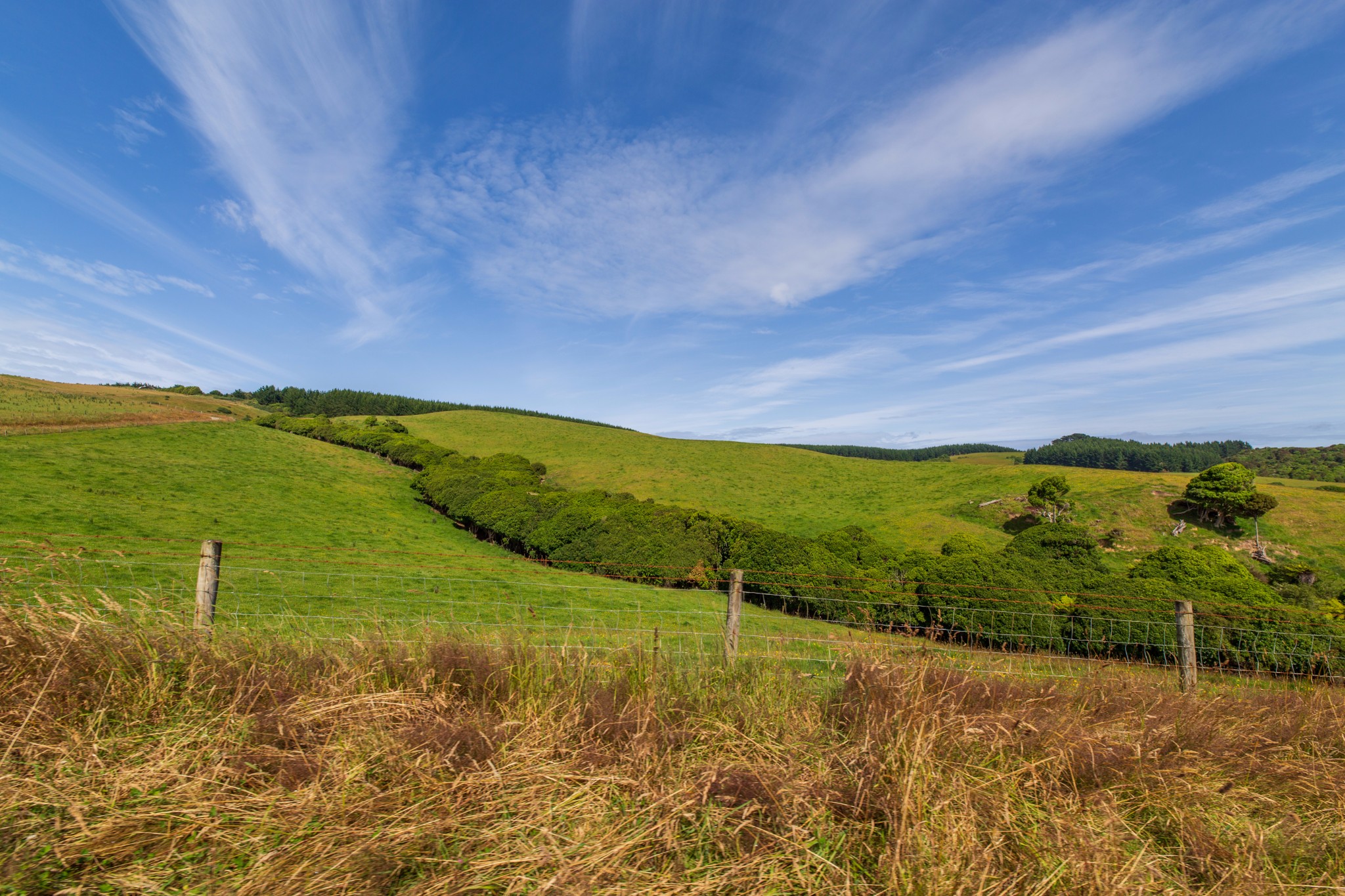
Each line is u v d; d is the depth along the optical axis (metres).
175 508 21.78
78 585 4.34
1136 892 2.29
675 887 2.17
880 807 2.60
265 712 3.14
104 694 3.08
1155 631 7.82
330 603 11.03
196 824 2.36
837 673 4.16
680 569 17.64
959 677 3.83
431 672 3.64
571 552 21.58
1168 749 3.34
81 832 2.24
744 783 2.77
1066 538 24.61
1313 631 6.80
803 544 19.27
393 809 2.51
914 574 17.66
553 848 2.31
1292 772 3.21
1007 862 2.42
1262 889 2.35
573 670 3.89
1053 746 3.18
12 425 31.14
